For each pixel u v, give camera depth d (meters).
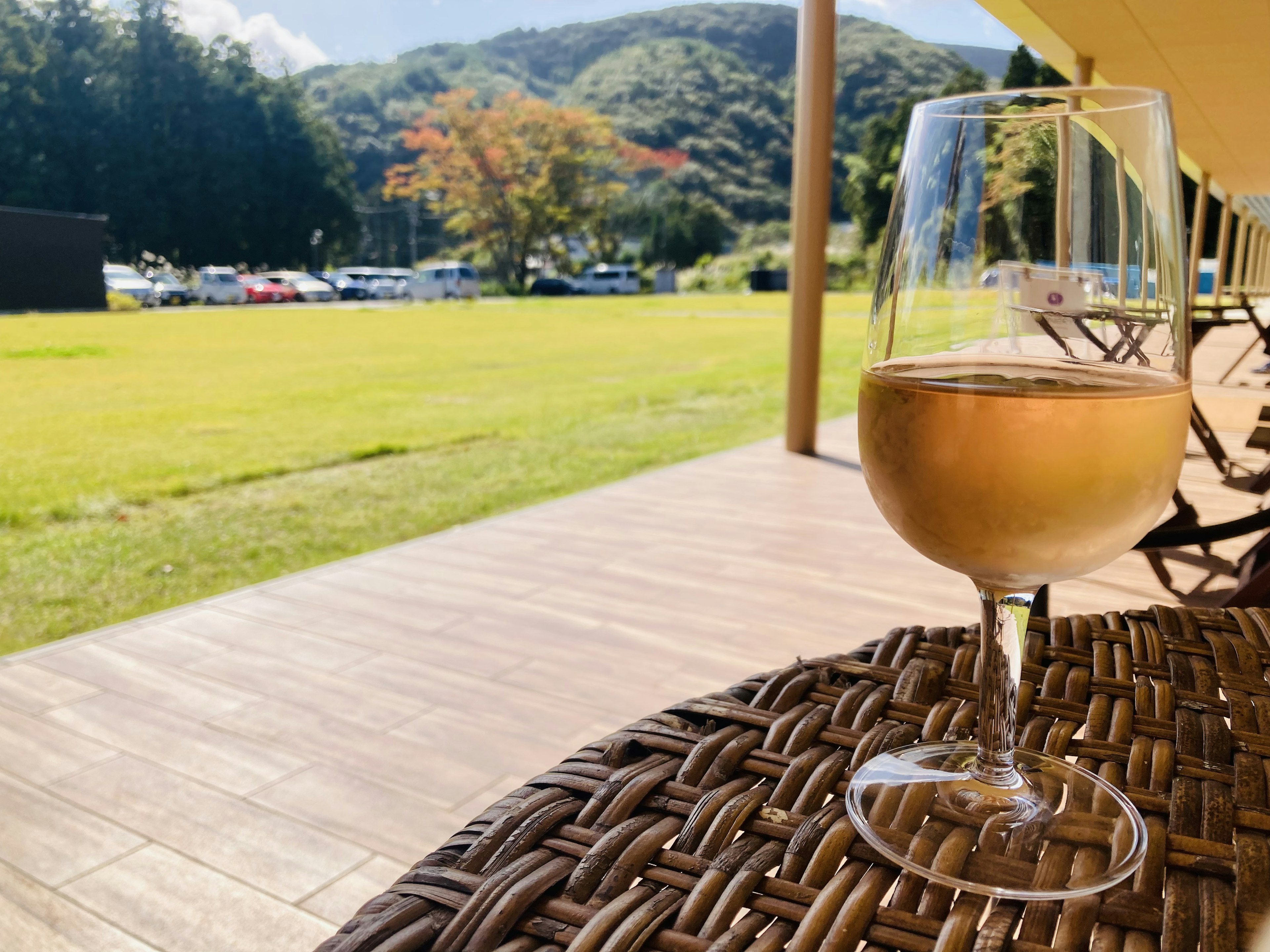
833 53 3.48
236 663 1.90
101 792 1.43
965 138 0.29
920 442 0.29
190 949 1.11
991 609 0.33
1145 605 1.94
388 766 1.51
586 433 5.75
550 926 0.26
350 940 0.25
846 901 0.27
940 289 0.30
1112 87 0.28
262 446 5.20
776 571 2.40
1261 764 0.34
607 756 0.35
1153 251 0.29
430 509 3.84
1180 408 0.29
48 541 3.30
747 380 8.43
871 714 0.38
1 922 1.15
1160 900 0.27
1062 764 0.34
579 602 2.21
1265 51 2.23
